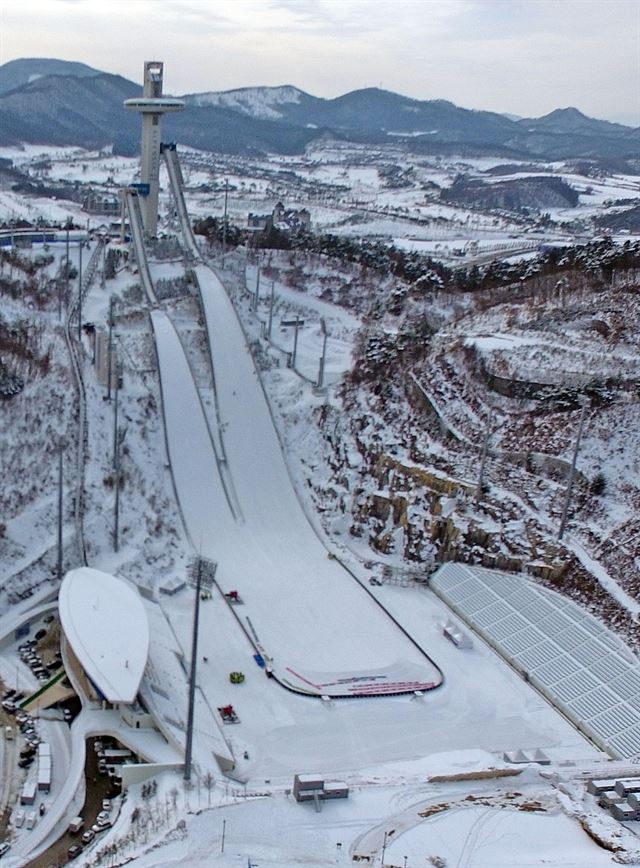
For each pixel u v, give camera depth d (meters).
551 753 82.06
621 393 121.44
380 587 111.81
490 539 112.19
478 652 99.25
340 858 62.56
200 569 78.69
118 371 135.62
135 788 72.44
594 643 95.00
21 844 65.69
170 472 127.69
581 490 112.75
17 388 125.81
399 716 86.50
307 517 126.44
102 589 94.75
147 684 83.88
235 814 67.25
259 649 95.12
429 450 127.06
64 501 111.81
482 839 65.50
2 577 99.44
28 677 86.94
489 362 134.12
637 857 63.62
